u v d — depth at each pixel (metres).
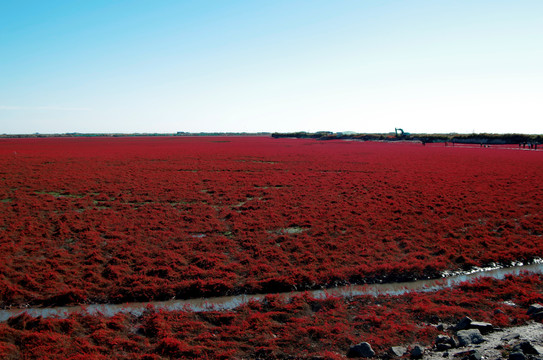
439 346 8.34
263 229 19.59
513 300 11.23
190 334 9.37
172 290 12.42
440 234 18.59
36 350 8.45
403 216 21.73
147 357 8.28
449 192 29.06
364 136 151.12
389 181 35.12
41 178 36.53
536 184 32.38
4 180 35.06
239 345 8.84
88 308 11.37
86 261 14.80
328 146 104.38
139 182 34.84
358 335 9.16
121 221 20.80
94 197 27.61
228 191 30.78
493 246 16.80
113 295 12.12
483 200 26.00
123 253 15.55
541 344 7.76
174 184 33.84
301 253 15.96
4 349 8.38
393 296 11.65
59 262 14.62
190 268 14.16
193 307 11.48
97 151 80.25
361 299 11.42
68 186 32.22
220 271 13.92
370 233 18.66
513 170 42.41
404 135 133.88
